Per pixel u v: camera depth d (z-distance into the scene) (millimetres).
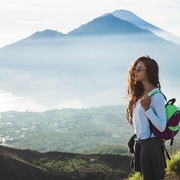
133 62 5605
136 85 5613
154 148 5324
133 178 9828
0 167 70188
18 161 77438
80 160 103875
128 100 5688
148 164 5344
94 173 93438
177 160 9531
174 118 5246
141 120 5375
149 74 5449
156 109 5281
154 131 5309
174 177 9008
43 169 86375
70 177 88500
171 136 5301
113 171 94562
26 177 72812
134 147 5562
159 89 5504
